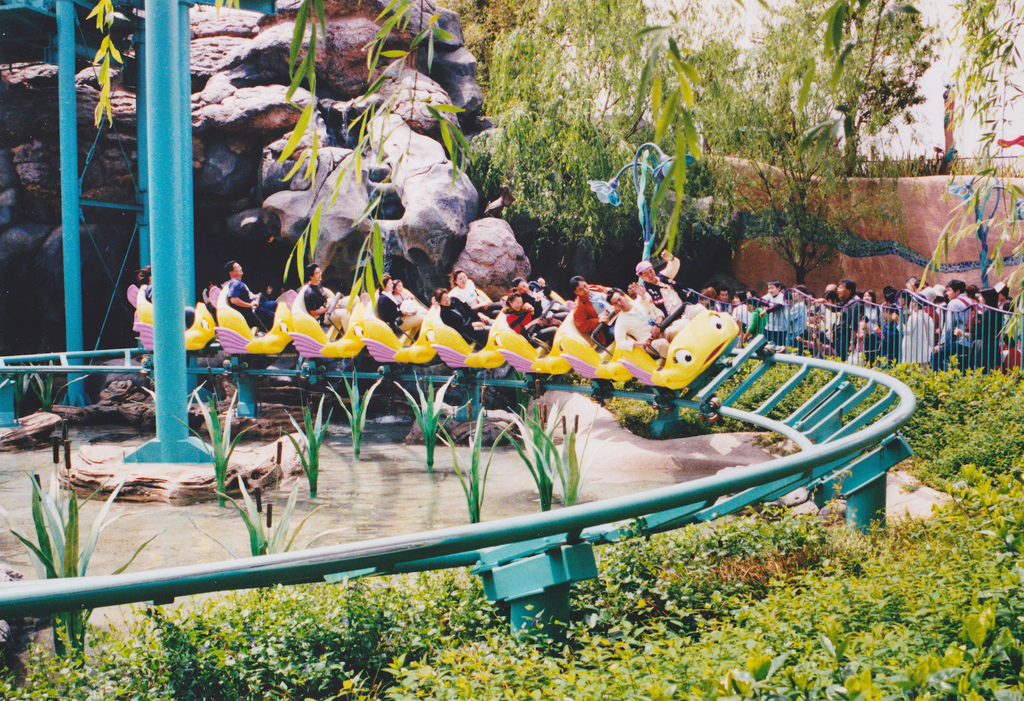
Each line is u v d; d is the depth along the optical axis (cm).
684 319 1020
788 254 2189
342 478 1023
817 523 570
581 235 1941
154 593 274
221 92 1722
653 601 476
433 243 1527
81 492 927
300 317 1361
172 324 979
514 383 1290
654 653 346
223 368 1456
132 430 1441
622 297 1027
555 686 334
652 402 1055
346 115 1727
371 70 314
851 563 510
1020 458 780
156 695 392
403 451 1218
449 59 1959
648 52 205
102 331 1747
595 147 1852
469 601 471
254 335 1432
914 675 232
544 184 1848
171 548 702
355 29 1783
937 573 390
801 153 228
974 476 502
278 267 1861
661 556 522
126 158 1758
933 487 798
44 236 1797
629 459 1085
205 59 1814
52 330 1844
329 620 441
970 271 2019
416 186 1548
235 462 977
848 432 642
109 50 408
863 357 1238
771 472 393
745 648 318
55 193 1783
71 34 1551
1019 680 249
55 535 471
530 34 1956
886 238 2169
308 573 299
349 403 1553
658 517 495
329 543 718
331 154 1623
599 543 511
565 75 1883
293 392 1581
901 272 2147
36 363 1678
